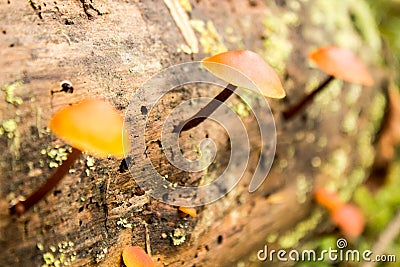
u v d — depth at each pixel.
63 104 0.31
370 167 0.45
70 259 0.31
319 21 0.40
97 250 0.32
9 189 0.30
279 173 0.38
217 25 0.36
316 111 0.39
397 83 0.47
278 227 0.40
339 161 0.42
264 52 0.37
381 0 0.59
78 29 0.32
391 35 0.57
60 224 0.31
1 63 0.30
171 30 0.34
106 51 0.32
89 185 0.31
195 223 0.34
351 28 0.42
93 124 0.29
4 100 0.30
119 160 0.32
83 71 0.31
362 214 0.45
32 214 0.30
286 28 0.39
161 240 0.34
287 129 0.38
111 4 0.33
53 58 0.31
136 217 0.33
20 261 0.30
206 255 0.36
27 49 0.30
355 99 0.41
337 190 0.43
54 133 0.30
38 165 0.30
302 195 0.40
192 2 0.35
